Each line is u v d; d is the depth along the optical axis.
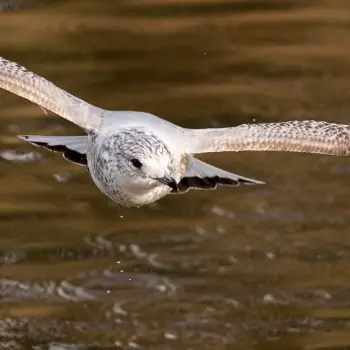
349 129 9.80
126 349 12.20
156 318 12.83
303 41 21.92
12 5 23.05
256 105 19.27
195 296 13.27
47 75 20.12
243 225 15.05
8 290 13.34
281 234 14.80
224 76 20.45
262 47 21.67
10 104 18.64
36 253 14.22
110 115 9.91
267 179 16.41
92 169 9.88
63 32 21.91
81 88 19.69
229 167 16.75
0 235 14.66
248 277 13.73
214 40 21.91
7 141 17.33
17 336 12.41
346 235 14.77
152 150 9.32
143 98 19.44
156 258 14.15
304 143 9.68
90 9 23.09
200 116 18.83
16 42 21.34
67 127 17.84
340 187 16.17
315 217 15.27
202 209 15.47
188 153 9.79
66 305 13.06
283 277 13.73
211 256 14.22
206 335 12.48
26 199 15.64
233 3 23.66
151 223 15.08
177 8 23.30
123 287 13.47
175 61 20.95
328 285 13.55
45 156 16.88
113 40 21.72
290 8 23.47
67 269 13.85
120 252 14.27
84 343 12.31
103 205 15.53
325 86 20.00
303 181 16.34
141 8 23.28
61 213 15.28
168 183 9.18
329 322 12.76
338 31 22.34
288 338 12.44
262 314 12.92
